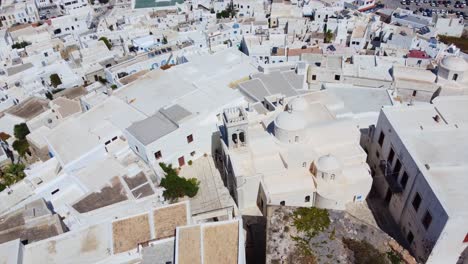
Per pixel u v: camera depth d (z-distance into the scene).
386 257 34.19
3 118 80.31
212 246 34.41
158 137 56.69
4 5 162.12
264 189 47.66
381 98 65.56
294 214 37.97
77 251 35.16
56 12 159.25
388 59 84.81
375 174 52.56
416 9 164.75
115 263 34.69
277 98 64.56
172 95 69.12
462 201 35.59
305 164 49.50
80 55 107.75
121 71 93.00
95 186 50.12
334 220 37.31
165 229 36.84
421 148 42.91
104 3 169.38
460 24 135.62
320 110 58.16
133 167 53.41
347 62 85.19
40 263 34.28
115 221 37.53
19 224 43.84
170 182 54.12
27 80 94.75
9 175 65.12
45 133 64.25
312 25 119.06
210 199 55.12
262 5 139.12
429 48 102.31
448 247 36.75
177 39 110.50
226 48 92.62
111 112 66.06
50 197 52.84
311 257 33.91
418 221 39.97
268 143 51.94
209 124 61.31
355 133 53.03
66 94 87.19
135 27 122.00
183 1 150.38
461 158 41.16
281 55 95.19
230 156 50.38
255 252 43.91
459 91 69.12
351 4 149.50
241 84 71.94
